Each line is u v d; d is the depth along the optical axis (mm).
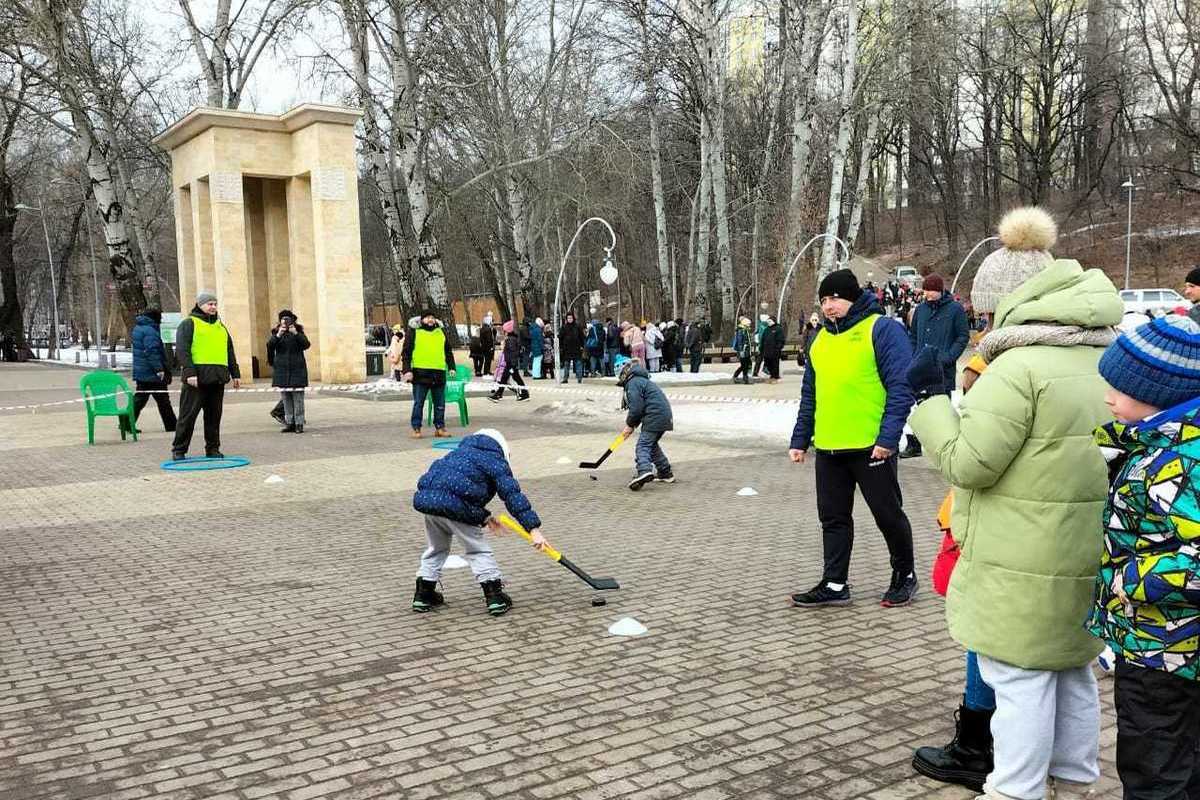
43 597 5688
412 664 4465
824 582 5309
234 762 3445
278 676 4332
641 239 48375
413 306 27406
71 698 4102
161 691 4172
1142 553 2254
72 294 73188
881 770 3309
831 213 28766
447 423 15219
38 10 22828
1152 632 2246
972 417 2732
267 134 23000
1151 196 54625
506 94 31203
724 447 12156
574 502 8555
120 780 3316
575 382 24719
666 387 21453
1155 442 2234
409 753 3494
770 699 3967
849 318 5004
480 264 50125
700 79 31828
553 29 31109
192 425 11188
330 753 3508
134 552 6816
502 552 6711
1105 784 3178
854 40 27906
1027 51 49188
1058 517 2668
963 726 3211
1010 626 2721
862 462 5105
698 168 41188
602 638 4801
